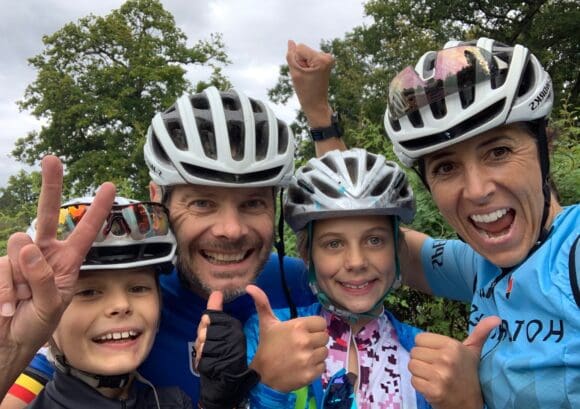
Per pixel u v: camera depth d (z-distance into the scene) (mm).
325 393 612
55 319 423
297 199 727
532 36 7492
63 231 538
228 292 658
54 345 556
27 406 545
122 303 552
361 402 637
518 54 548
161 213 592
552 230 539
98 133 9461
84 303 545
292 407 575
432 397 528
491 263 618
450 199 567
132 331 561
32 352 421
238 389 529
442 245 750
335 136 912
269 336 560
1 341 414
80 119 9023
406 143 589
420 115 561
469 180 543
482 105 523
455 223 582
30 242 416
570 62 7445
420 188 945
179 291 709
